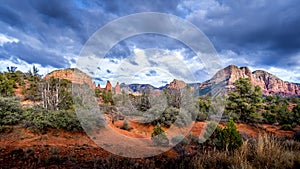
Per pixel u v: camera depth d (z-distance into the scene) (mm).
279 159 3764
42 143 5070
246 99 13977
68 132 6492
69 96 14125
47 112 7812
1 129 5949
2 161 3551
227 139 5105
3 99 7602
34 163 3520
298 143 5703
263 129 11680
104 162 3779
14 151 4039
